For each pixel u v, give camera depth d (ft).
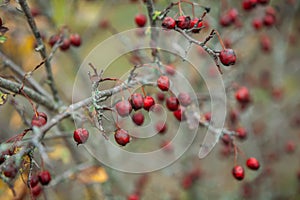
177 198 2.59
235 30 2.32
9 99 1.95
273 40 2.65
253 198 2.54
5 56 1.96
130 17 2.65
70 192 2.27
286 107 2.72
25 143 1.55
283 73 2.77
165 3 1.99
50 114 2.11
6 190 1.82
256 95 2.62
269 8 2.23
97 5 2.45
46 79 1.94
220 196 2.61
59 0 2.19
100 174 2.09
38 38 1.71
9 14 1.93
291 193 2.70
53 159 2.11
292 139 2.83
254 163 1.80
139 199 2.40
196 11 2.08
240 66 2.41
